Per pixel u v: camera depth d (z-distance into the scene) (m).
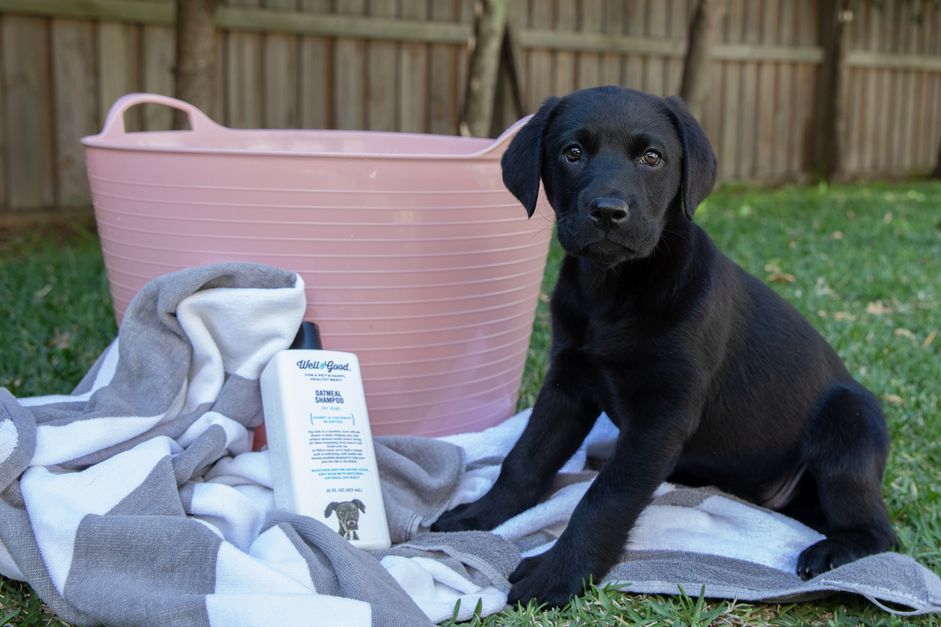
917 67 4.79
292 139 1.52
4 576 1.12
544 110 1.19
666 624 1.09
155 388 1.19
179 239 1.24
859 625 1.10
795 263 2.42
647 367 1.16
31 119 2.59
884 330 1.86
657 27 3.81
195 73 2.20
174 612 1.00
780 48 4.20
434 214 1.25
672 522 1.23
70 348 1.61
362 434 1.18
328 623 0.99
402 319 1.28
